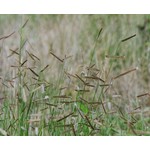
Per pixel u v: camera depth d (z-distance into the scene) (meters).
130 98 5.62
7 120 4.16
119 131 4.33
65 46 6.95
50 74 5.47
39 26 7.71
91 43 6.92
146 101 5.50
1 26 7.73
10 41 6.93
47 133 4.07
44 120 4.09
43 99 4.04
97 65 5.00
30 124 4.12
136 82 6.16
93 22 7.54
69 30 7.44
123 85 6.06
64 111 4.23
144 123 4.56
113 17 7.50
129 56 6.66
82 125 4.16
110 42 6.16
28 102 4.09
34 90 4.04
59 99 4.25
